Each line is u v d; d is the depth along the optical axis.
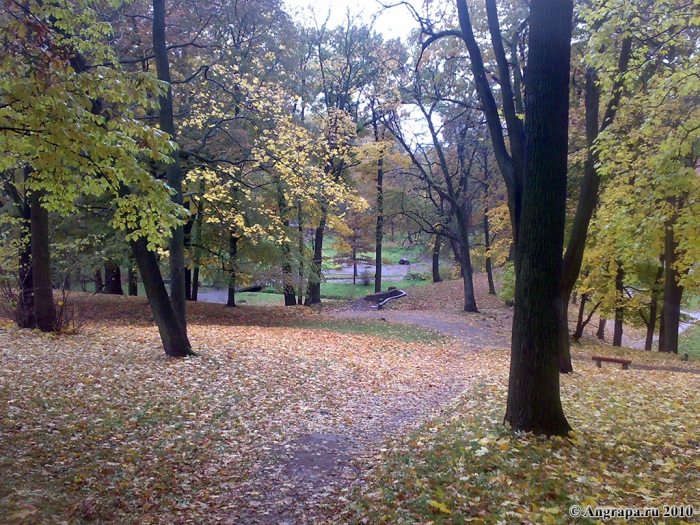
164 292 11.43
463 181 30.30
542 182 6.47
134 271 25.11
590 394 9.20
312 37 27.05
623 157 10.13
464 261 26.62
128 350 11.76
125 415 7.45
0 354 10.45
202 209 18.77
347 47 27.95
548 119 6.41
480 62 8.05
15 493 4.53
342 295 39.25
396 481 5.45
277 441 7.26
